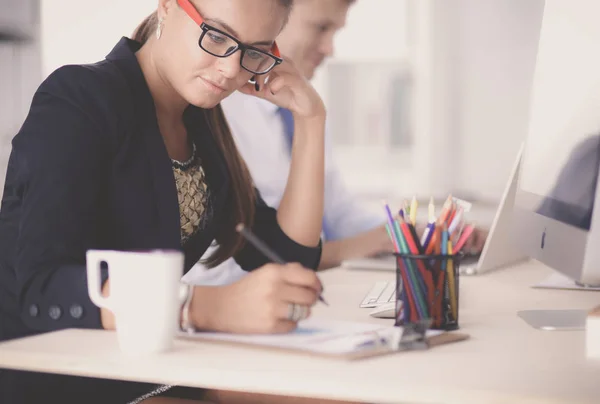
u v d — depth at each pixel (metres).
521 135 4.02
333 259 2.06
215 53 1.37
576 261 1.34
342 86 4.10
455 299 1.08
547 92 1.63
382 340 0.95
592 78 1.37
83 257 1.18
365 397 0.79
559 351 0.94
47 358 0.91
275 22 1.39
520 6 3.96
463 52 4.04
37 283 1.10
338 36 4.08
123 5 4.02
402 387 0.78
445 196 4.03
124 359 0.89
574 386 0.77
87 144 1.26
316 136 1.71
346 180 4.11
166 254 0.92
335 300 1.37
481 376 0.81
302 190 1.71
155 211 1.38
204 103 1.42
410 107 4.09
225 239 1.66
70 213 1.19
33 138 1.24
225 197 1.62
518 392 0.75
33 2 4.01
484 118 4.05
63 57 4.04
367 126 4.11
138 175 1.36
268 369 0.84
